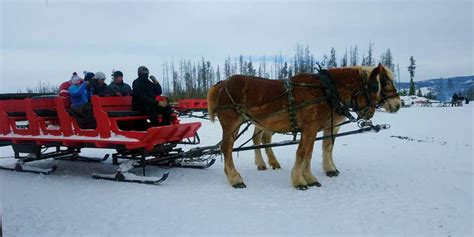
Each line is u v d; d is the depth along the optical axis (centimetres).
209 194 763
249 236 545
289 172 946
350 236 540
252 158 1142
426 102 5862
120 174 884
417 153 1176
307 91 792
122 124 966
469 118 2566
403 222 587
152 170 1000
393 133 1742
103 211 665
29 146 996
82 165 1105
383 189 763
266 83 824
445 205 658
